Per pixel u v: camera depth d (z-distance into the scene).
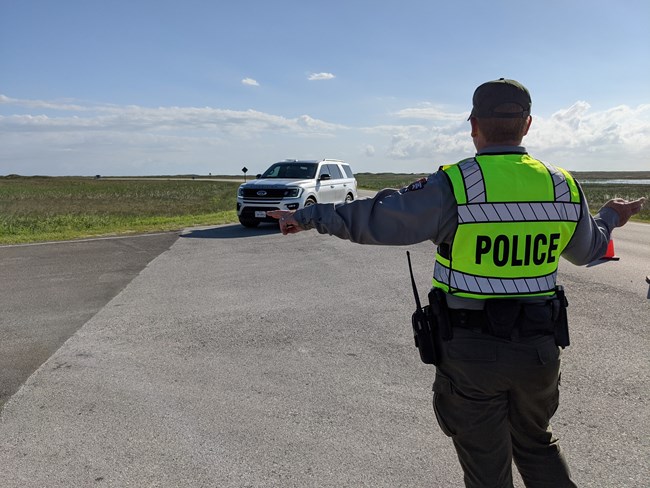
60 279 8.48
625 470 3.12
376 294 7.33
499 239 2.05
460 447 2.20
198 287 7.86
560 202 2.12
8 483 3.09
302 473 3.15
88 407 4.02
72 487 3.05
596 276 8.21
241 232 14.43
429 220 2.10
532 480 2.28
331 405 4.01
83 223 17.19
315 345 5.30
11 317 6.42
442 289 2.17
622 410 3.85
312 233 13.74
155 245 12.01
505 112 2.13
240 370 4.70
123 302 7.06
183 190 55.22
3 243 12.41
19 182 96.88
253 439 3.54
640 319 5.95
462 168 2.11
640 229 15.42
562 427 3.63
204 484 3.06
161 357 5.04
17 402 4.12
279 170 16.69
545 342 2.09
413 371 4.63
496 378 2.05
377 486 3.02
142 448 3.44
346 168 18.66
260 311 6.54
